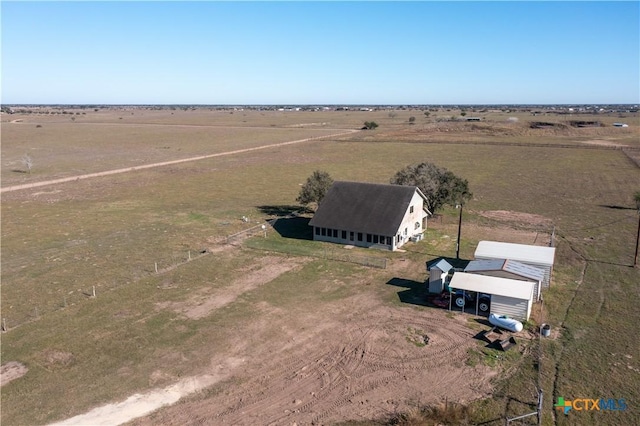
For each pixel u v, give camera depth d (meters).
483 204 70.75
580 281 41.12
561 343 30.80
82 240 53.53
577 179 90.44
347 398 25.77
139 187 84.00
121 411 24.77
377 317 34.91
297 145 147.00
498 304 34.28
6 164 107.69
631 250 49.38
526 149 134.50
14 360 29.48
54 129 199.00
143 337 32.09
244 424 23.83
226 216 64.50
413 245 51.53
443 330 32.84
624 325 33.09
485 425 23.45
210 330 33.03
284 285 40.81
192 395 26.09
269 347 30.91
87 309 36.31
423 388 26.50
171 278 42.38
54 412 24.69
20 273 43.62
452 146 141.62
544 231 56.69
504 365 28.53
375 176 93.50
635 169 100.31
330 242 52.75
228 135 178.88
